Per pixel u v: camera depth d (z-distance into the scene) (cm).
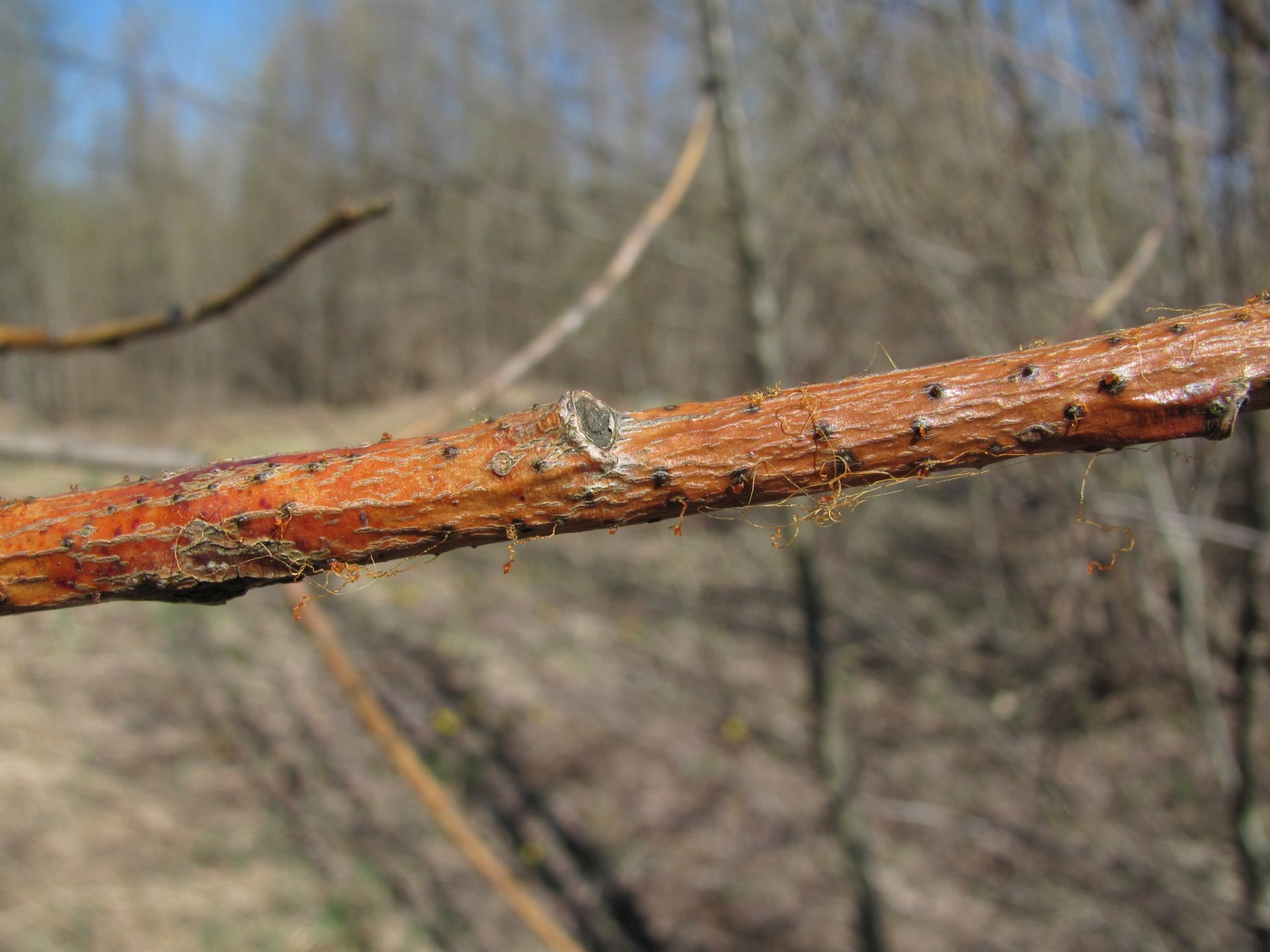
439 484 73
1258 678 367
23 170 1579
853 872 354
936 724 573
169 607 767
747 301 324
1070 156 345
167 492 75
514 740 627
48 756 555
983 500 652
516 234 762
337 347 1509
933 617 680
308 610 203
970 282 383
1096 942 415
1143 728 517
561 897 499
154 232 1741
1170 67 288
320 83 952
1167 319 73
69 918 441
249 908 470
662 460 73
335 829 537
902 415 71
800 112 350
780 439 73
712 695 673
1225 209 298
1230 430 68
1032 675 588
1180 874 368
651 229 218
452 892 498
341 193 1174
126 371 1753
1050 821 474
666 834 543
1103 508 291
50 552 74
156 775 560
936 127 399
